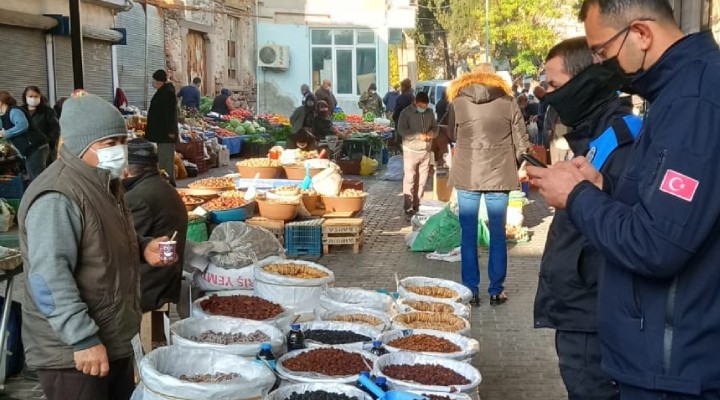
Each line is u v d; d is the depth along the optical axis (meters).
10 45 16.39
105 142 3.65
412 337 4.82
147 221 5.09
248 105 32.53
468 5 53.16
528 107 21.80
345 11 33.28
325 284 5.66
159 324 5.66
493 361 6.39
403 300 5.63
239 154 23.14
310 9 33.25
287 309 5.25
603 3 2.72
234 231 6.41
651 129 2.66
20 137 12.78
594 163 3.49
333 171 11.08
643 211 2.53
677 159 2.48
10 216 11.39
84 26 18.94
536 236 11.83
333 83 33.88
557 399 5.62
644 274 2.54
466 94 7.54
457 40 55.62
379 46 33.62
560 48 3.81
